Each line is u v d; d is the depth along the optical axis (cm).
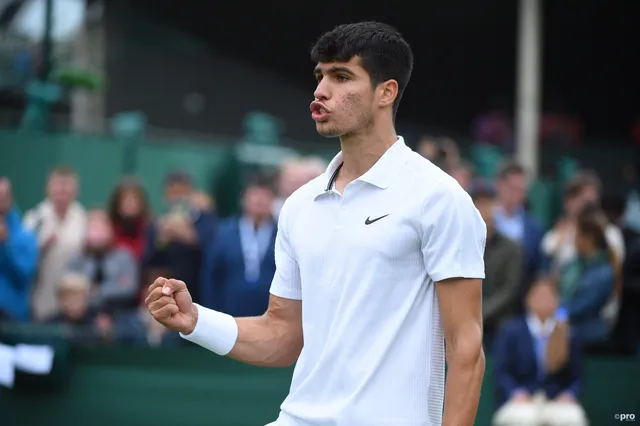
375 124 1034
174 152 3188
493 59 5841
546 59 5978
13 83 3375
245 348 1105
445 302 998
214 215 2691
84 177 2969
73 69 3033
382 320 1007
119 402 2031
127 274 2422
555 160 4253
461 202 1000
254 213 2364
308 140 4594
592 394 2142
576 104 6019
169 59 4300
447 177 1014
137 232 2561
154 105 4244
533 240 2527
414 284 1008
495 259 2234
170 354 2042
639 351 2205
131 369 2036
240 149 3369
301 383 1041
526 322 2078
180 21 5141
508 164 2569
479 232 1011
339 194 1035
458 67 5844
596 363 2147
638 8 5900
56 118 3509
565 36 5975
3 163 2844
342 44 1021
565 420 2030
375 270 1004
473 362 987
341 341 1010
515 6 5684
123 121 3116
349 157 1045
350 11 5562
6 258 2289
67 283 2252
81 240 2459
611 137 5991
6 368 2009
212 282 2364
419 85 5862
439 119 5884
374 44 1022
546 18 5916
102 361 2031
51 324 2203
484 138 4453
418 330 1006
